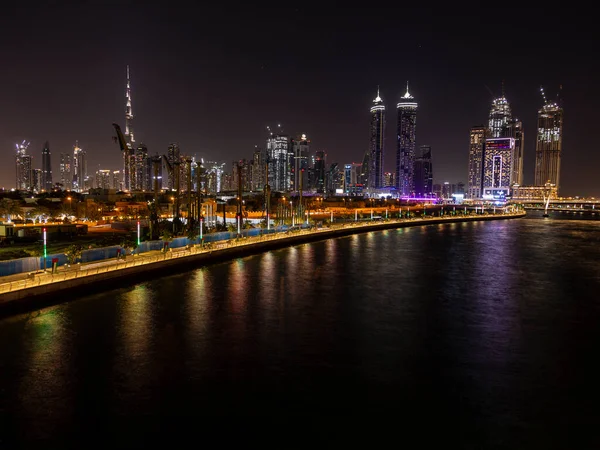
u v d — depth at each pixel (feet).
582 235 536.42
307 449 84.33
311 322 161.07
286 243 375.04
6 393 103.86
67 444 84.84
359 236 479.41
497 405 101.40
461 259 323.98
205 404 99.91
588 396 105.81
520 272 272.10
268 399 102.53
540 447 86.22
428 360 126.82
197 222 386.73
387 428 91.45
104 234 380.99
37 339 138.10
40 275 177.06
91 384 108.68
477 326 159.74
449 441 87.51
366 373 117.39
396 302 192.65
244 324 157.17
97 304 176.96
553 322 165.27
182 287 210.18
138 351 129.90
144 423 92.07
